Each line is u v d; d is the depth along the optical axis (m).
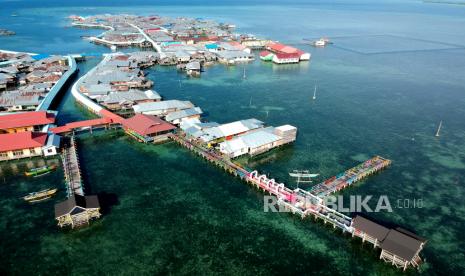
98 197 62.75
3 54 175.12
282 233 57.91
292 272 50.09
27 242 54.34
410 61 196.75
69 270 49.31
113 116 97.94
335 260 52.53
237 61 187.38
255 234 57.44
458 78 159.75
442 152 87.62
